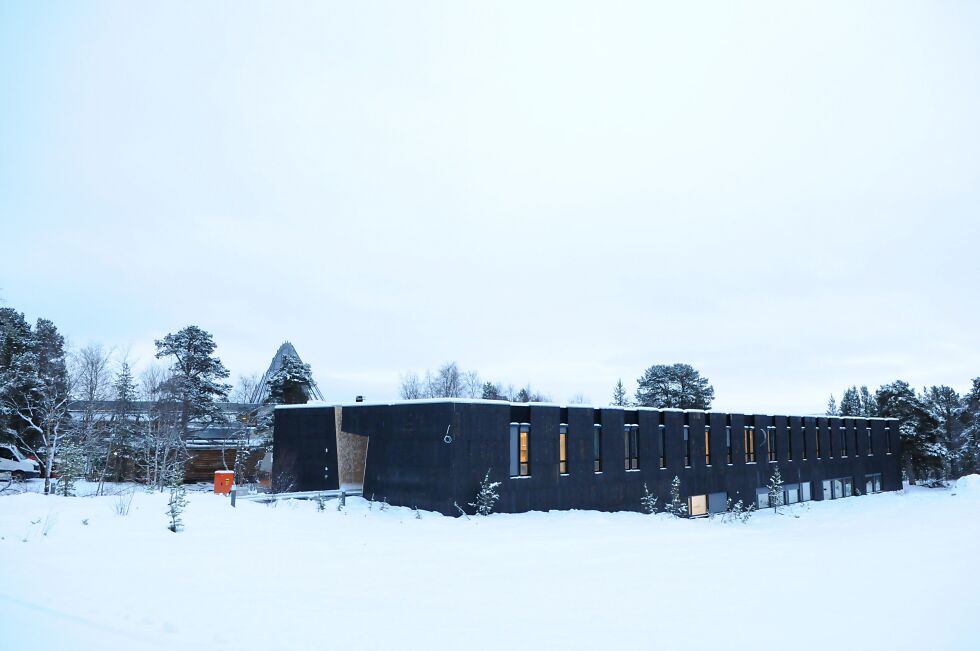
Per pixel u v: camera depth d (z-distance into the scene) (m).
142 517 15.99
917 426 61.12
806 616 8.73
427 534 18.39
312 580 11.10
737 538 18.80
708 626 8.30
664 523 24.36
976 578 11.37
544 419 26.70
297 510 21.28
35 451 39.81
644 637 7.82
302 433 29.61
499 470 24.77
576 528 21.16
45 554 11.53
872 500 44.72
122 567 11.00
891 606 9.23
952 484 57.81
